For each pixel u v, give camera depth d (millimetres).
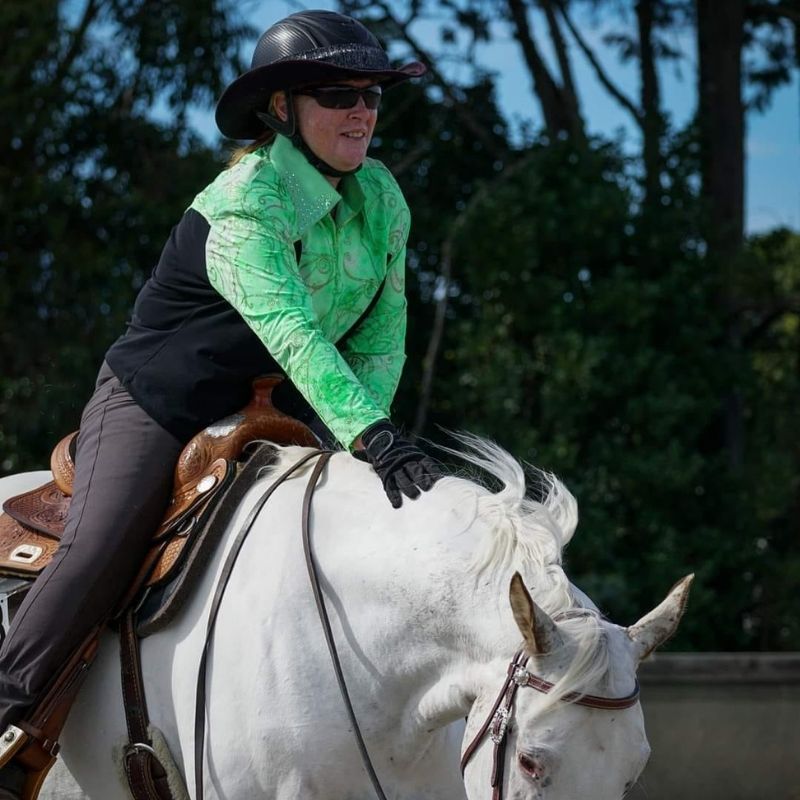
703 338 19234
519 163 20031
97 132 21016
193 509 4855
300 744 4438
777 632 19016
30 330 19938
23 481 5957
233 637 4598
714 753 9609
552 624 3814
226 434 5012
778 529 20734
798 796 9602
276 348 4664
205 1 20438
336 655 4465
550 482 4586
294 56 4984
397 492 4469
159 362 5035
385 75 4984
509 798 3760
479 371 18984
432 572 4324
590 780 3650
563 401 18312
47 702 4777
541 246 19469
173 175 20766
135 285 20625
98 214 20078
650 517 18266
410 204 21391
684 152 20391
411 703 4441
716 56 20969
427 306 21188
